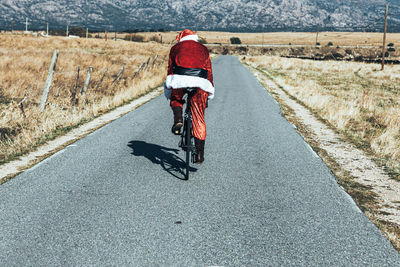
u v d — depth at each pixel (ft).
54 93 46.11
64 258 11.51
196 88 17.99
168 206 15.60
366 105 51.98
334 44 622.95
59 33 401.49
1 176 19.26
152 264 11.27
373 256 12.10
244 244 12.60
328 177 20.04
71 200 16.06
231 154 24.04
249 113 40.40
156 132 29.89
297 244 12.71
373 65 167.43
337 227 14.11
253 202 16.26
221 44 574.97
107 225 13.75
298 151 25.32
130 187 17.76
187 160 18.54
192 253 11.94
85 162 21.68
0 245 12.22
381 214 15.87
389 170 22.22
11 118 31.30
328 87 80.33
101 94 49.78
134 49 185.26
